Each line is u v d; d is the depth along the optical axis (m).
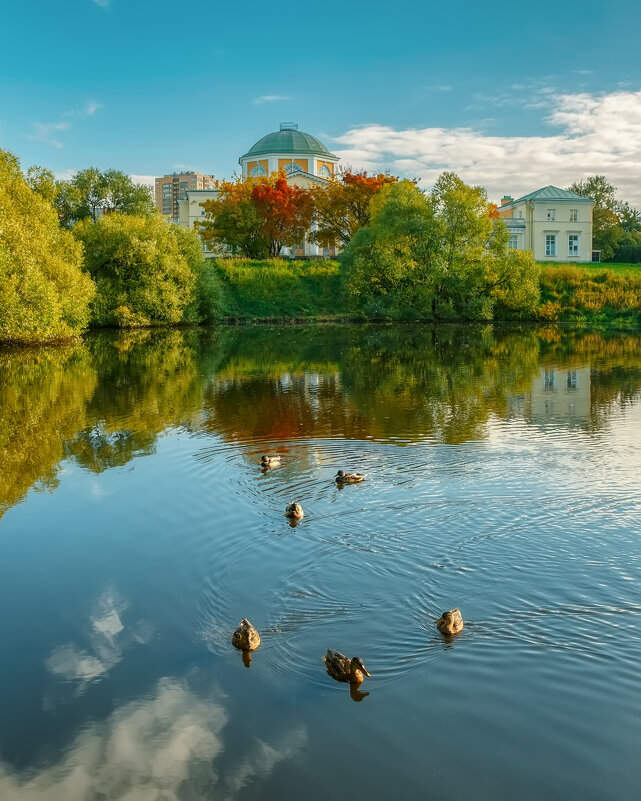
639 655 8.35
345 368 34.03
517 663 8.27
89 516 13.35
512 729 7.20
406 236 62.81
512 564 10.73
